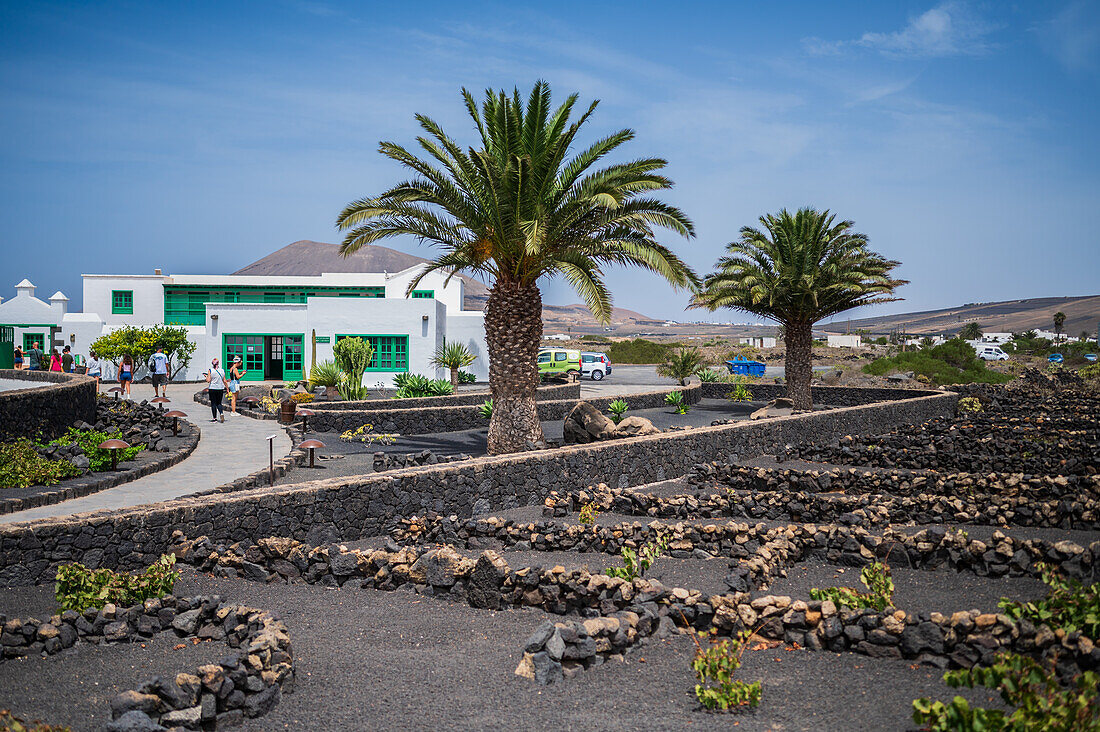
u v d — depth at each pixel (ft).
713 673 17.98
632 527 33.68
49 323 134.31
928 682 18.12
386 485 38.99
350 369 100.01
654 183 57.88
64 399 57.52
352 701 17.80
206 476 46.98
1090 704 13.85
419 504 40.32
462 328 132.36
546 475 46.78
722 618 21.76
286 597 27.04
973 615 19.38
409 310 121.39
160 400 81.46
